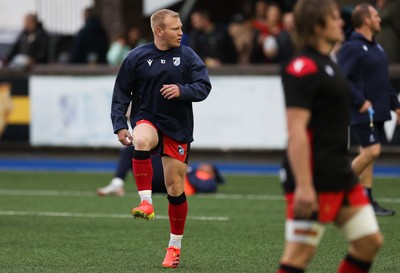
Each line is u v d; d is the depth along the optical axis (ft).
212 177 118.52
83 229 87.15
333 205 44.62
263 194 116.57
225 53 155.94
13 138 156.76
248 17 179.73
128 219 94.12
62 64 159.74
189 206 104.47
